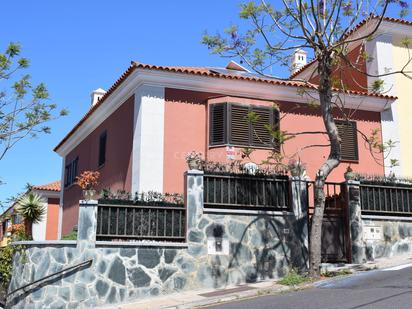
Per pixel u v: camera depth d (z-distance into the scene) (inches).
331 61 515.2
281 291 427.5
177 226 486.3
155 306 419.2
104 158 765.3
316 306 342.6
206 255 480.4
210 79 644.7
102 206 468.1
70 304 444.8
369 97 722.2
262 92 677.9
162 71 621.3
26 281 457.4
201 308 399.2
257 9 519.8
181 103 643.5
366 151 722.2
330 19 513.7
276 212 510.0
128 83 649.0
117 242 460.1
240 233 494.9
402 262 509.4
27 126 749.3
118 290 453.1
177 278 469.1
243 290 442.6
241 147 639.1
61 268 449.7
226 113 642.2
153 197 493.0
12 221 759.7
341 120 713.6
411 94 774.5
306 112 706.2
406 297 337.1
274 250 501.7
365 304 330.0
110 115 754.8
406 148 748.6
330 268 494.9
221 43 534.3
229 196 499.8
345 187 543.2
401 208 567.5
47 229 1159.0
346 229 533.6
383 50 767.7
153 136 619.5
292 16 528.4
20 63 726.5
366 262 525.0
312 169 692.7
